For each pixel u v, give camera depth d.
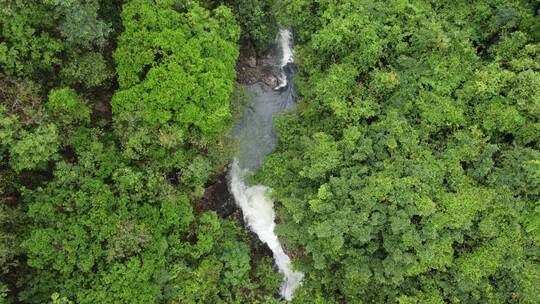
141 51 19.00
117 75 20.80
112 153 19.41
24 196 18.06
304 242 20.81
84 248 17.47
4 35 16.86
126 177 18.92
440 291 20.11
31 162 17.00
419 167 19.64
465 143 20.33
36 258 17.02
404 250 19.14
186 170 20.75
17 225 17.47
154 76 18.89
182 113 19.47
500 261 19.12
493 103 20.88
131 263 18.09
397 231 18.64
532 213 19.17
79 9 17.09
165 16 19.42
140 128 19.12
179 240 20.34
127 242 18.05
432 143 21.48
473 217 19.28
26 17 16.80
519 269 19.25
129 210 19.09
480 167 19.88
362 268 19.62
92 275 17.70
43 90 18.64
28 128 17.30
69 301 16.91
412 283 20.45
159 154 19.92
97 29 18.05
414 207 18.86
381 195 19.30
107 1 20.08
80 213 17.83
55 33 18.11
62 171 18.02
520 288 19.20
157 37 19.03
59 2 16.56
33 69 17.92
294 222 21.28
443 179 20.12
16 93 17.09
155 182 19.66
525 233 19.38
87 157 18.77
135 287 18.14
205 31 20.36
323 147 21.16
